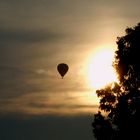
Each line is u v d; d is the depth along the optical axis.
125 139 127.69
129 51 131.62
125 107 128.25
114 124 129.00
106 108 130.38
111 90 131.38
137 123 127.06
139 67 130.62
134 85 130.88
